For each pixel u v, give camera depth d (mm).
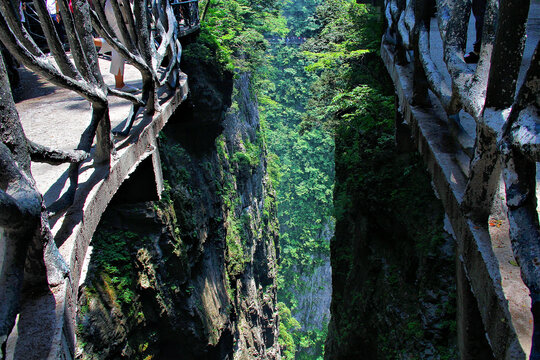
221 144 21234
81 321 8688
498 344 2361
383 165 9867
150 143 5156
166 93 6668
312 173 45438
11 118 2250
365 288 9992
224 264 17828
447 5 3926
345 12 17953
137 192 5402
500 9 2479
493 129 2498
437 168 3834
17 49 2553
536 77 2035
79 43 3357
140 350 10766
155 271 11047
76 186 3180
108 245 10148
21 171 2197
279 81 48938
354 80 13781
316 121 14852
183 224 12836
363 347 10016
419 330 6758
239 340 18688
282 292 39875
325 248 42312
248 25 22000
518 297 2314
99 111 3564
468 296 4273
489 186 2748
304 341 35875
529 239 1976
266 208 31016
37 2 2914
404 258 8320
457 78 3361
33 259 2324
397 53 7043
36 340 2197
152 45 5512
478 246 2711
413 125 5016
